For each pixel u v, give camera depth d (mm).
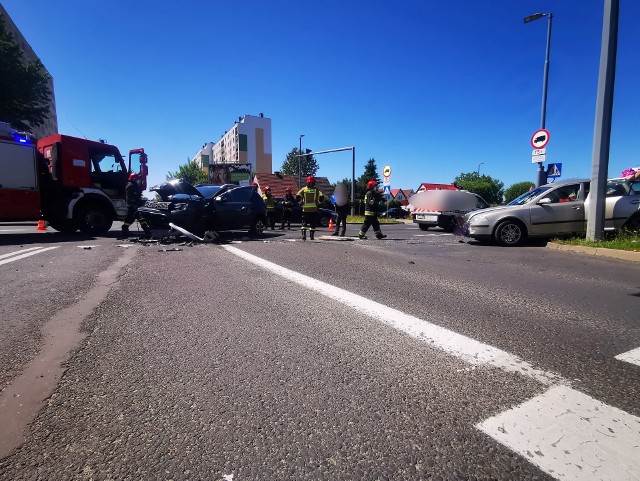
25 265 6219
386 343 2945
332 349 2828
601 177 8398
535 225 9430
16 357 2664
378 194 11258
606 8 8109
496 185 96812
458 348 2850
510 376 2410
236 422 1931
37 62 27094
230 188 11578
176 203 9898
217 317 3553
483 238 9797
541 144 12039
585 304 4094
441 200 15500
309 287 4770
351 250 8477
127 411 2021
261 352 2771
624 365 2570
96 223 11500
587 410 2021
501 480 1536
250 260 6875
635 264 6754
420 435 1823
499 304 4070
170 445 1756
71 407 2055
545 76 13094
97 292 4449
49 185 11031
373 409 2043
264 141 103750
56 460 1656
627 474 1557
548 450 1709
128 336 3064
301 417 1971
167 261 6707
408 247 9211
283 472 1590
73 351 2768
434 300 4215
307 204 10695
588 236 8664
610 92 8203
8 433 1833
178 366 2541
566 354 2748
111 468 1610
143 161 12344
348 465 1630
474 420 1939
